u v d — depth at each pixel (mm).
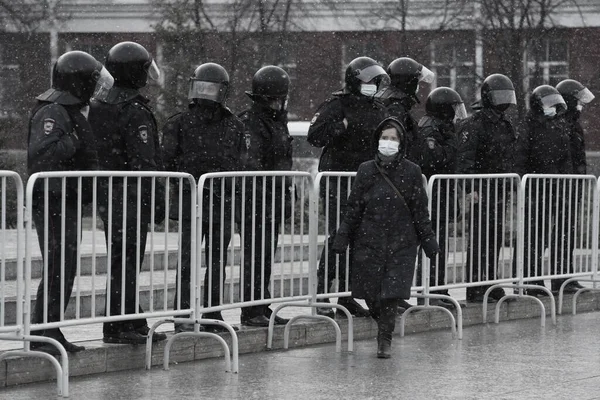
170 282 16484
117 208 12000
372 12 49812
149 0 50125
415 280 15688
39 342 11531
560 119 18812
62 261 11281
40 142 11359
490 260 16984
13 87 48094
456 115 16953
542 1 45812
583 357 13805
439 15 48781
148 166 12406
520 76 45625
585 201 18703
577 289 19359
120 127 12398
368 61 15039
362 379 11984
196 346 13117
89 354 11961
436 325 16391
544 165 18656
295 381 11805
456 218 16266
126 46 12500
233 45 45094
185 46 41812
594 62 49406
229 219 13305
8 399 10570
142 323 12977
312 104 50125
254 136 14570
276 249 14148
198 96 13523
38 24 49156
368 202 13352
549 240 17922
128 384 11477
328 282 14586
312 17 50125
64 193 11203
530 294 18797
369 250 13328
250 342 13812
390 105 16078
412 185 13352
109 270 11805
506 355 13898
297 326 14422
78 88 11703
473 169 17172
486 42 46250
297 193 14977
